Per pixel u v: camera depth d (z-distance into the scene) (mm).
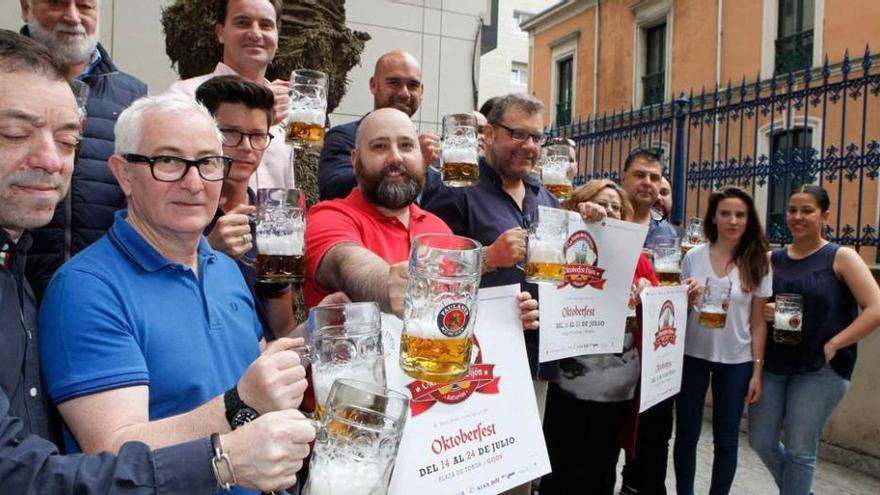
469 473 1861
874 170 5207
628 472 4102
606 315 2721
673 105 6195
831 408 3654
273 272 1976
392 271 1758
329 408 1189
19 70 1301
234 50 2941
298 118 2518
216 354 1611
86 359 1328
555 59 20922
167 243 1589
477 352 1946
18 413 1266
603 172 6840
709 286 3496
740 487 4418
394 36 6559
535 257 2170
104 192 2287
